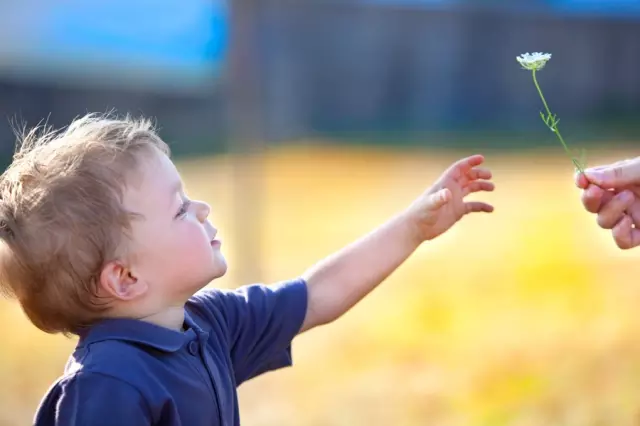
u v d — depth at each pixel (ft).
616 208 8.98
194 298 8.29
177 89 57.21
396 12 62.69
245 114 26.43
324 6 61.41
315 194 37.76
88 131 7.54
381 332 20.65
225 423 7.54
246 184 26.02
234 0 26.73
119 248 7.15
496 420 15.65
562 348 18.70
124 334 7.13
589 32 63.31
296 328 8.64
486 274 24.89
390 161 45.78
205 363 7.50
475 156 9.30
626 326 19.67
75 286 7.15
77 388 6.81
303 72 61.72
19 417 16.16
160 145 7.72
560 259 26.09
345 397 16.93
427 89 63.46
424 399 16.55
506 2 62.59
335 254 9.15
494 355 18.65
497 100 63.46
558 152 45.60
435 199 8.87
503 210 32.94
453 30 63.10
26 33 52.95
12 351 19.85
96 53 54.90
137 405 6.77
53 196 7.11
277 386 17.76
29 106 53.26
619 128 54.03
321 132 59.52
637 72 63.72
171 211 7.41
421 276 25.20
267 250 27.96
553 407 15.80
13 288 7.34
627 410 15.47
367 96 63.00
